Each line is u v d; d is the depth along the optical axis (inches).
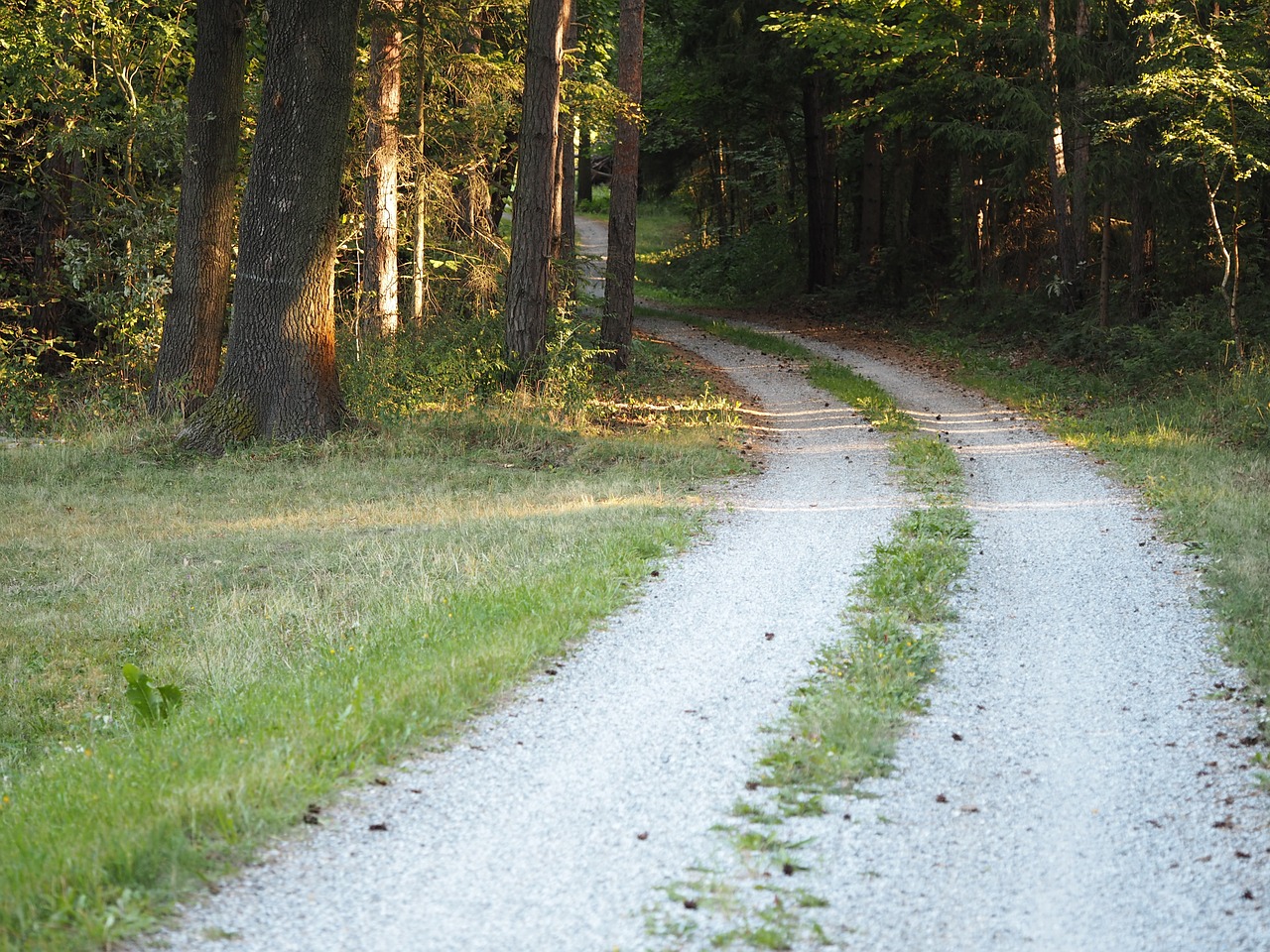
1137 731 238.5
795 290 1563.7
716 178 1943.9
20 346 861.8
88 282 855.1
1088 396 823.7
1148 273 1008.2
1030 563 383.2
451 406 709.9
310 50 617.0
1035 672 276.5
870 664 272.8
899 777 216.7
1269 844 187.9
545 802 203.5
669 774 215.8
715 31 1334.9
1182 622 312.5
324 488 555.5
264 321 631.2
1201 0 822.5
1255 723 239.0
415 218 848.9
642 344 1061.8
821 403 830.5
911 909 169.2
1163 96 789.2
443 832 191.6
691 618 321.7
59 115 831.7
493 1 834.2
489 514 488.4
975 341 1109.7
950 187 1454.2
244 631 343.6
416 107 801.6
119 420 684.1
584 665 280.2
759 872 179.2
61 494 541.6
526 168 761.0
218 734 236.1
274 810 193.8
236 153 713.6
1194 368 818.2
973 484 538.3
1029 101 991.6
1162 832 193.6
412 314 853.2
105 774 218.1
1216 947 158.9
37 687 320.5
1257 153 784.3
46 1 765.9
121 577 411.5
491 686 260.4
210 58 690.8
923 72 1170.6
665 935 160.6
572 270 881.5
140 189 856.3
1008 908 169.6
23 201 922.1
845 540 418.6
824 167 1469.0
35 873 168.6
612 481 561.6
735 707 251.3
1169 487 493.0
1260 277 916.0
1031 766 222.2
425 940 158.4
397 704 241.9
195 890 170.1
